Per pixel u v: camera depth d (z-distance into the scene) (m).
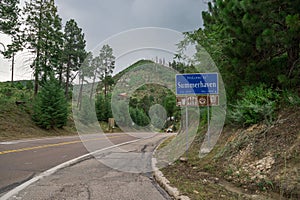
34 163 7.29
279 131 5.48
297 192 3.90
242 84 7.73
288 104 6.23
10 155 8.83
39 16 29.23
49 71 29.23
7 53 26.34
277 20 5.97
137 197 4.26
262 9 5.86
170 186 4.71
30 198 4.14
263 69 6.93
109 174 5.92
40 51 29.88
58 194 4.36
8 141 14.82
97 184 5.04
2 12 24.17
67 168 6.59
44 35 29.62
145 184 5.09
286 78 6.28
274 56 7.05
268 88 6.98
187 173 5.78
